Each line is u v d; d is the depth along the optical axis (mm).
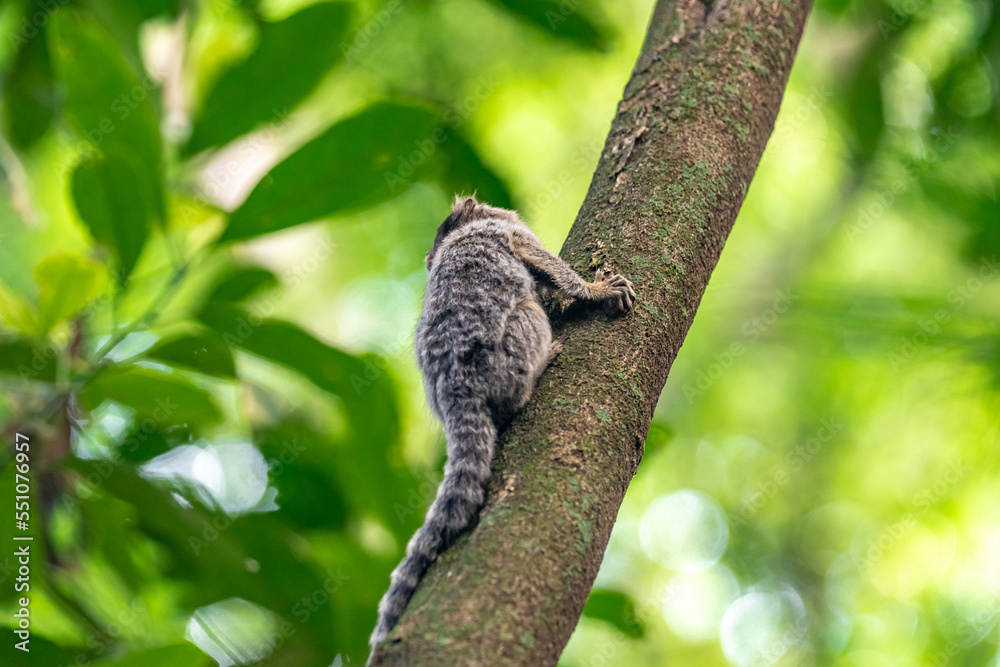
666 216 5141
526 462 4137
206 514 6660
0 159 7969
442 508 4266
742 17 5973
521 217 8703
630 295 4809
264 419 7281
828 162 18344
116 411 8023
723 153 5422
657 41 6047
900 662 17000
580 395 4398
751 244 19828
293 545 6715
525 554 3650
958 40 12531
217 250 6270
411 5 12391
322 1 6480
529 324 5316
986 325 10836
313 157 5945
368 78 14094
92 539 6621
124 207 5879
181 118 8117
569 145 17828
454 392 5125
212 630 7223
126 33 7598
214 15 8930
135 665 4688
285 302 17297
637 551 21859
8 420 6406
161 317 7000
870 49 11453
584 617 6867
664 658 20516
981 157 11312
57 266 5480
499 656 3270
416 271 17328
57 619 6883
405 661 3250
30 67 8234
